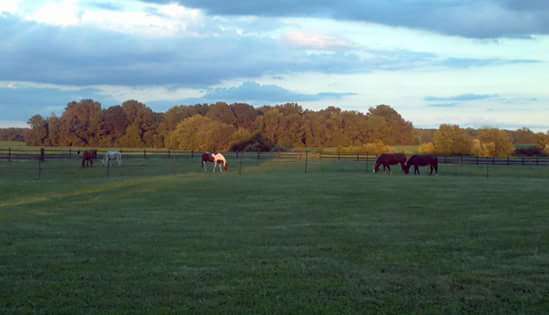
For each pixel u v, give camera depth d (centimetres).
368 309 695
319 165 4756
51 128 10194
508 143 6831
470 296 754
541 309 700
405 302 723
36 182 2786
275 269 899
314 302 720
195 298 735
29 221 1471
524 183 2839
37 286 788
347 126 9588
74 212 1667
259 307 695
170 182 2797
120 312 672
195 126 8425
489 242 1161
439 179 3133
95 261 956
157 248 1080
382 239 1198
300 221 1485
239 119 10338
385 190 2392
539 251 1066
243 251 1052
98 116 10212
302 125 9594
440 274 878
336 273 876
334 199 2038
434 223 1446
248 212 1675
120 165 4528
